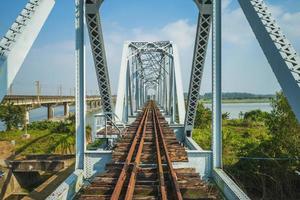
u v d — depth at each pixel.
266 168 16.14
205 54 13.20
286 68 4.80
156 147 10.41
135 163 8.21
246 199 6.30
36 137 27.17
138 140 12.36
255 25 5.82
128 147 10.70
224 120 50.53
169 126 16.92
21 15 5.85
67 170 15.39
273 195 15.60
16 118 33.16
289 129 17.06
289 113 17.08
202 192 6.33
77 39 8.45
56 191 6.80
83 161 8.80
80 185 8.38
